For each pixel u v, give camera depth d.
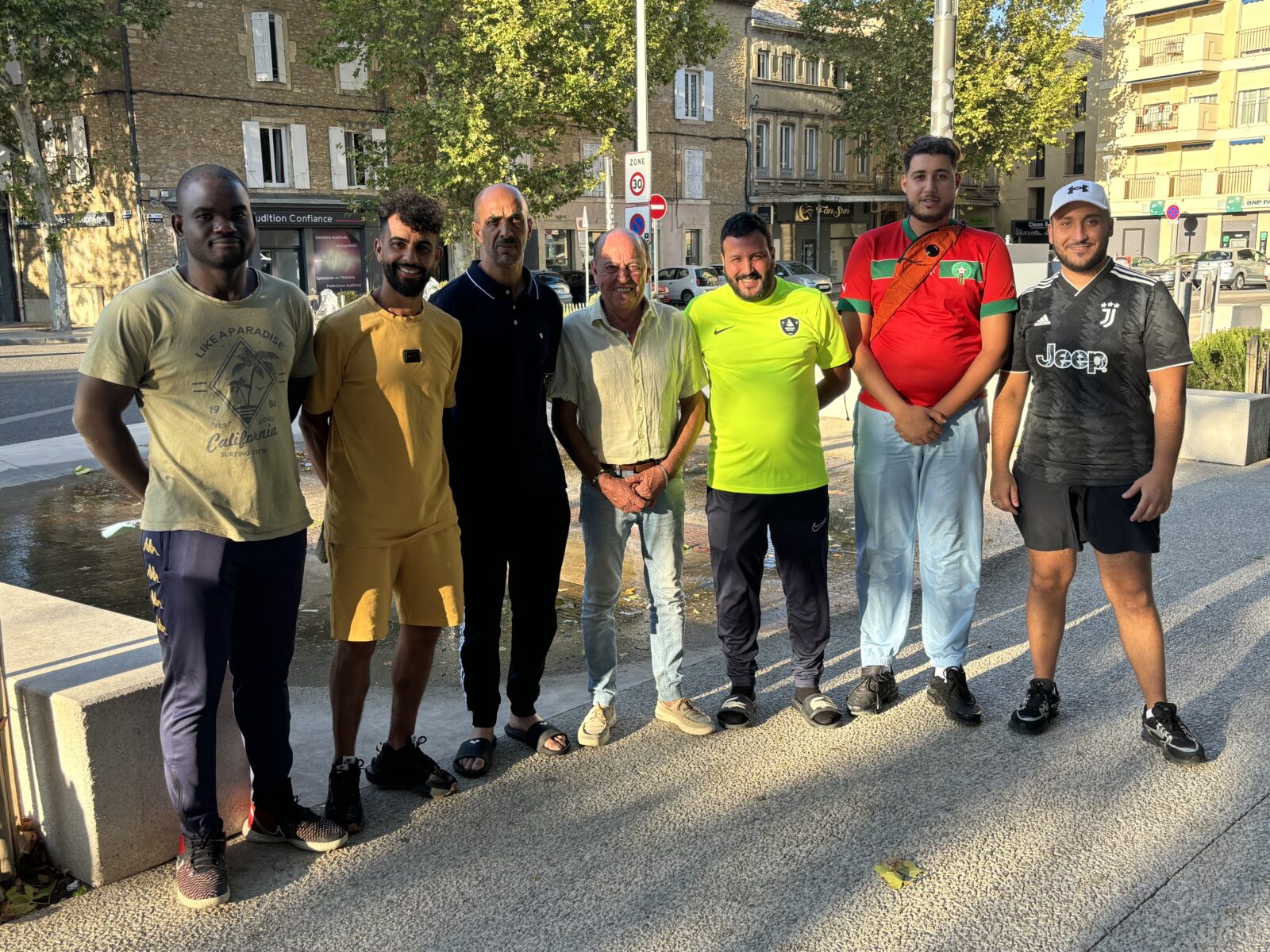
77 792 2.99
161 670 3.13
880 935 2.77
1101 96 45.62
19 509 8.00
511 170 27.56
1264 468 8.55
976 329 4.08
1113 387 3.70
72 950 2.74
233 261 2.81
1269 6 40.06
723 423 4.00
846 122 44.66
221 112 29.41
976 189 51.44
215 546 2.88
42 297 32.25
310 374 3.20
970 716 4.07
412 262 3.19
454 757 3.86
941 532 4.15
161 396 2.84
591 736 3.95
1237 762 3.67
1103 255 3.67
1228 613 5.15
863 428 4.24
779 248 45.38
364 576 3.32
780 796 3.54
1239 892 2.92
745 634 4.14
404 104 28.42
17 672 3.12
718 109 41.44
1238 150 41.66
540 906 2.93
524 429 3.66
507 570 4.12
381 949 2.75
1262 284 37.47
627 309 3.78
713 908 2.90
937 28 9.30
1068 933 2.76
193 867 2.94
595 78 26.64
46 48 25.89
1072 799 3.47
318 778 3.71
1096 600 5.46
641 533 4.01
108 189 29.05
